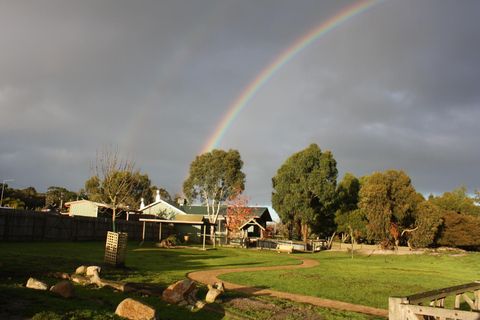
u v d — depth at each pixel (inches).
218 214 2117.4
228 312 347.6
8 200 2426.2
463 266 984.3
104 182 1010.7
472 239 1638.8
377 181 1612.9
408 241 1617.9
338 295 485.4
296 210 1916.8
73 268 541.0
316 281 600.1
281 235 2800.2
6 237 889.5
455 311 201.3
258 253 1357.0
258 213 2176.4
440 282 657.0
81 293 386.9
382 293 514.9
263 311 361.7
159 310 349.7
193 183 2113.7
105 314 297.4
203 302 374.0
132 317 297.1
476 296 325.7
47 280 435.2
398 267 960.9
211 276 607.2
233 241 1787.6
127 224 1417.3
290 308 382.3
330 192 1878.7
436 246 1836.9
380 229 1529.3
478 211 2292.1
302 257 1307.8
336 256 1425.9
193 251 1179.3
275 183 2201.0
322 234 2245.3
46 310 280.1
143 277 525.7
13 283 391.2
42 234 1005.8
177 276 576.1
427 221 1510.8
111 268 585.0
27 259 586.6
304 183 1902.1
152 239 1599.4
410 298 228.8
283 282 576.1
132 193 2645.2
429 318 251.3
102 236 1273.4
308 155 1915.6
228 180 2053.4
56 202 3395.7
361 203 1626.5
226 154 2112.5
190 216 1813.5
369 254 1491.1
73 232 1131.9
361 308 412.5
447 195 2529.5
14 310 271.7
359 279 648.4
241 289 494.3
